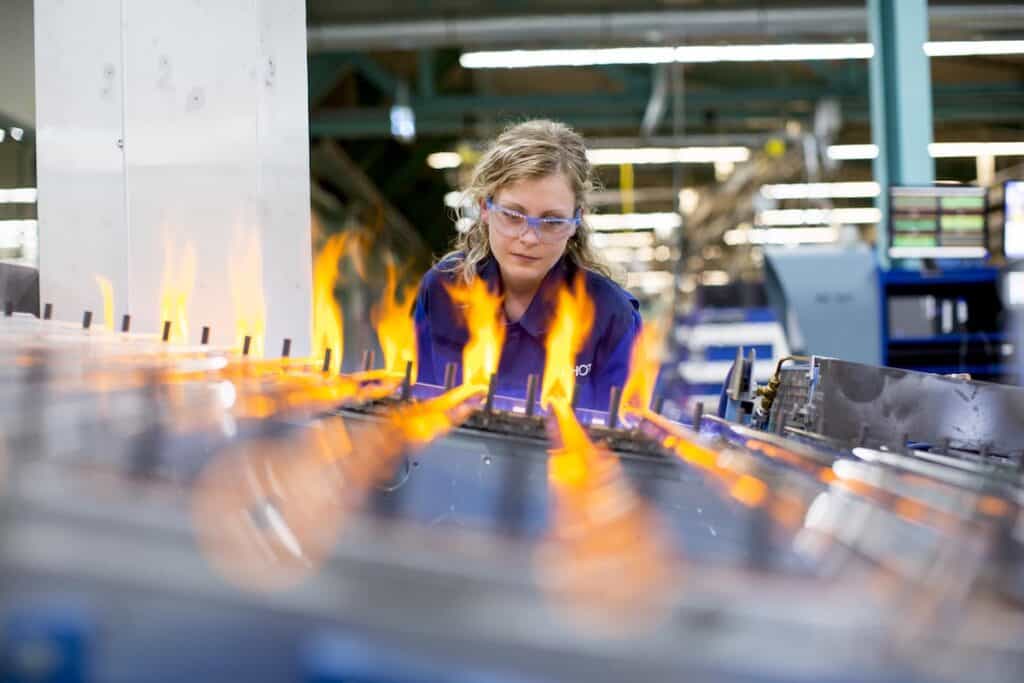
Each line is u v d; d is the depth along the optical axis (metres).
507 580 0.35
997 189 4.64
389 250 10.73
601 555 0.44
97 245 1.85
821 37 8.80
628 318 1.51
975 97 9.45
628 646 0.31
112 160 1.84
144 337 1.26
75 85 1.85
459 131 10.53
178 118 1.84
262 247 1.85
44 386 0.70
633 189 12.65
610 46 8.48
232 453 0.66
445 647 0.30
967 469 0.83
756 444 0.95
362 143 11.24
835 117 9.81
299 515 0.48
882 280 4.80
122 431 0.59
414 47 8.17
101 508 0.36
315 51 8.60
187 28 1.83
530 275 1.38
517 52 8.58
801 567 0.53
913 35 5.49
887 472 0.78
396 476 0.85
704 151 10.75
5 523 0.34
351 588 0.33
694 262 12.98
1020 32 8.03
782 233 13.96
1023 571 0.47
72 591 0.31
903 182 5.44
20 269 1.77
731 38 8.96
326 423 0.84
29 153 3.14
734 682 0.30
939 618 0.38
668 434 1.00
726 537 0.69
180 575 0.32
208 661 0.31
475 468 0.87
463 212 1.66
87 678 0.30
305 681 0.30
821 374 1.29
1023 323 4.62
